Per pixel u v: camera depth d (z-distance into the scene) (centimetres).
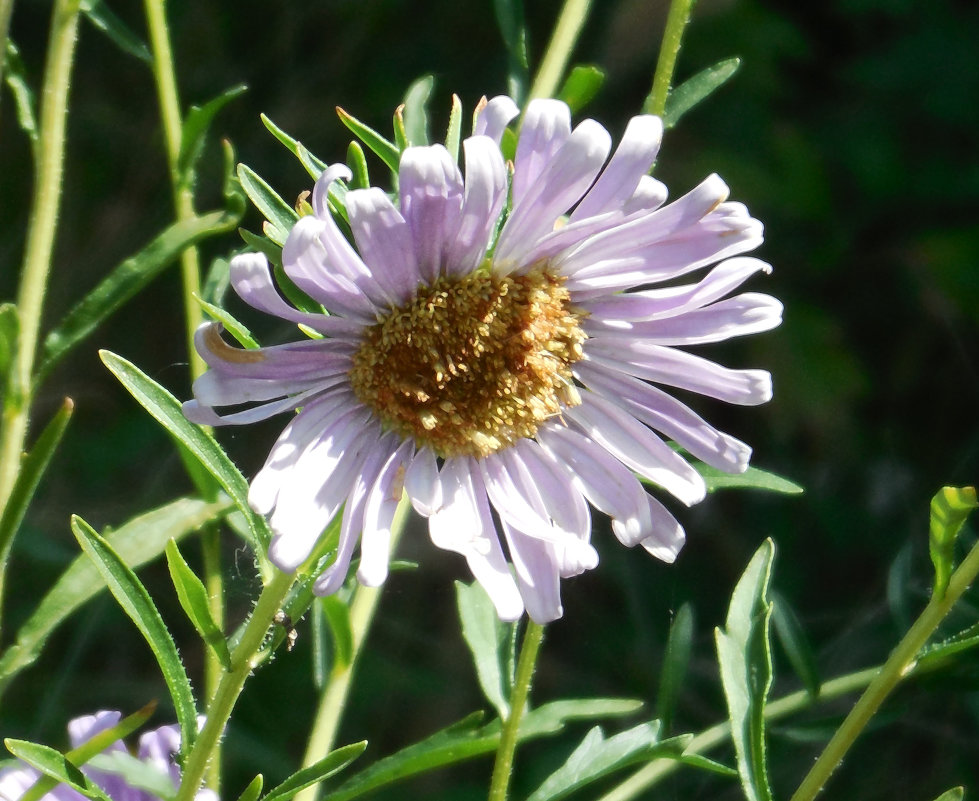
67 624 32
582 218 17
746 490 36
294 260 16
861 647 31
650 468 18
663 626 34
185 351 36
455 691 33
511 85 20
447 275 18
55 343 18
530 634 18
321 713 20
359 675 32
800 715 27
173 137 20
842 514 35
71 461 33
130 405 35
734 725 18
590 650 33
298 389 17
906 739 30
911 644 17
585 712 19
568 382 18
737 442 18
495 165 17
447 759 18
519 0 20
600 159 17
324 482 17
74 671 31
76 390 34
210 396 17
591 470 18
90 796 17
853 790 30
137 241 36
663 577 34
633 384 18
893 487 36
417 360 18
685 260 18
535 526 18
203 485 19
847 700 30
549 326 18
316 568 17
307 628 32
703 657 33
